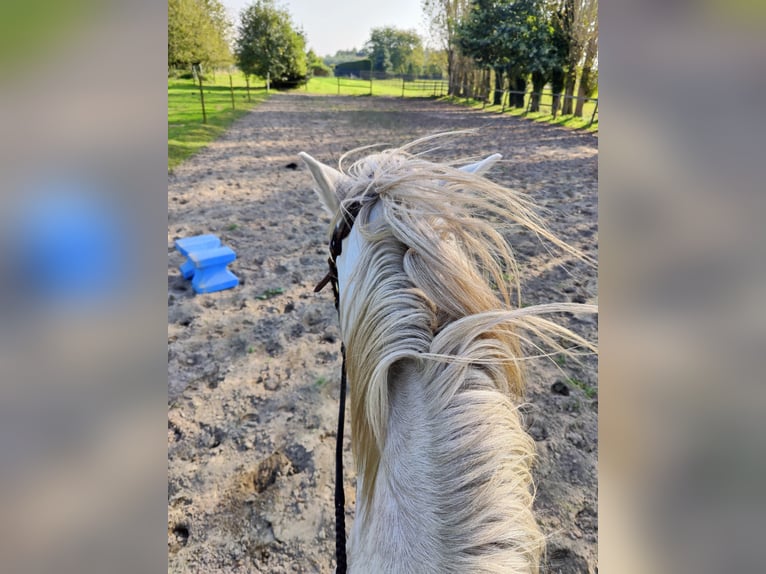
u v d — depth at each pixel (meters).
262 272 4.52
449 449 0.79
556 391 2.81
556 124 14.20
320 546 2.02
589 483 2.24
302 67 31.14
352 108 19.25
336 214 1.27
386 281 0.95
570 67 16.97
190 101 18.28
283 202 6.64
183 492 2.26
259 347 3.35
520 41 17.75
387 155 1.24
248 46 25.00
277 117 15.60
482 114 17.27
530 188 6.99
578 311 0.85
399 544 0.79
